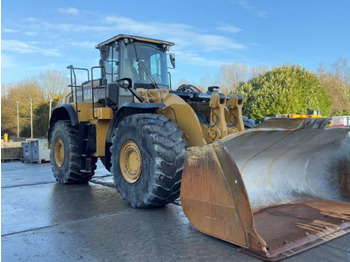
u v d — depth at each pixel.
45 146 11.87
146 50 5.56
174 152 3.86
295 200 4.03
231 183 2.81
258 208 3.69
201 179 3.07
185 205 3.26
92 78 5.48
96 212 4.17
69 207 4.49
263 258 2.61
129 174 4.40
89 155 5.82
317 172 4.25
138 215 3.96
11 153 13.38
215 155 2.92
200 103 4.84
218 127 4.14
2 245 3.06
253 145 3.31
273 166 4.03
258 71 40.03
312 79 14.81
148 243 3.03
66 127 6.29
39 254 2.84
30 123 47.03
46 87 49.56
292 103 13.66
